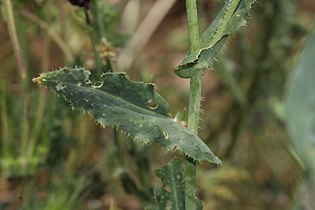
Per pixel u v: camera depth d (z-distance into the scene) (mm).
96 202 515
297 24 585
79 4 427
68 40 553
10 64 562
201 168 550
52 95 483
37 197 496
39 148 481
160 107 318
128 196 527
